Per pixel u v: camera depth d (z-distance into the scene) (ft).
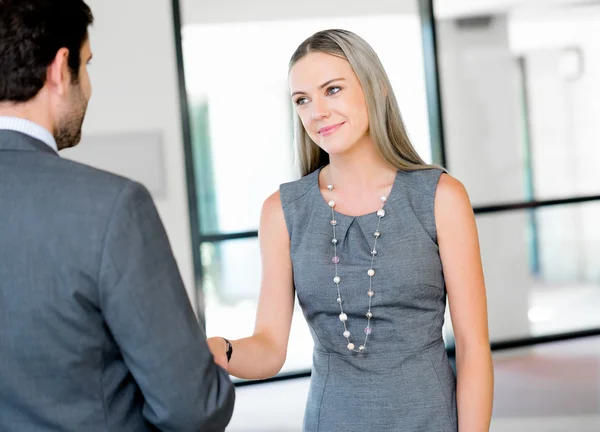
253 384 14.55
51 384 3.71
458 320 5.51
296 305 14.75
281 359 5.78
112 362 3.86
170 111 14.02
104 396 3.80
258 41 14.34
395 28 14.66
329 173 5.91
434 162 14.79
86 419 3.74
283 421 12.80
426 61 14.70
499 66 14.76
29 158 3.83
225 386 4.03
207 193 14.37
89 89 4.22
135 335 3.69
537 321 15.14
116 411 3.84
